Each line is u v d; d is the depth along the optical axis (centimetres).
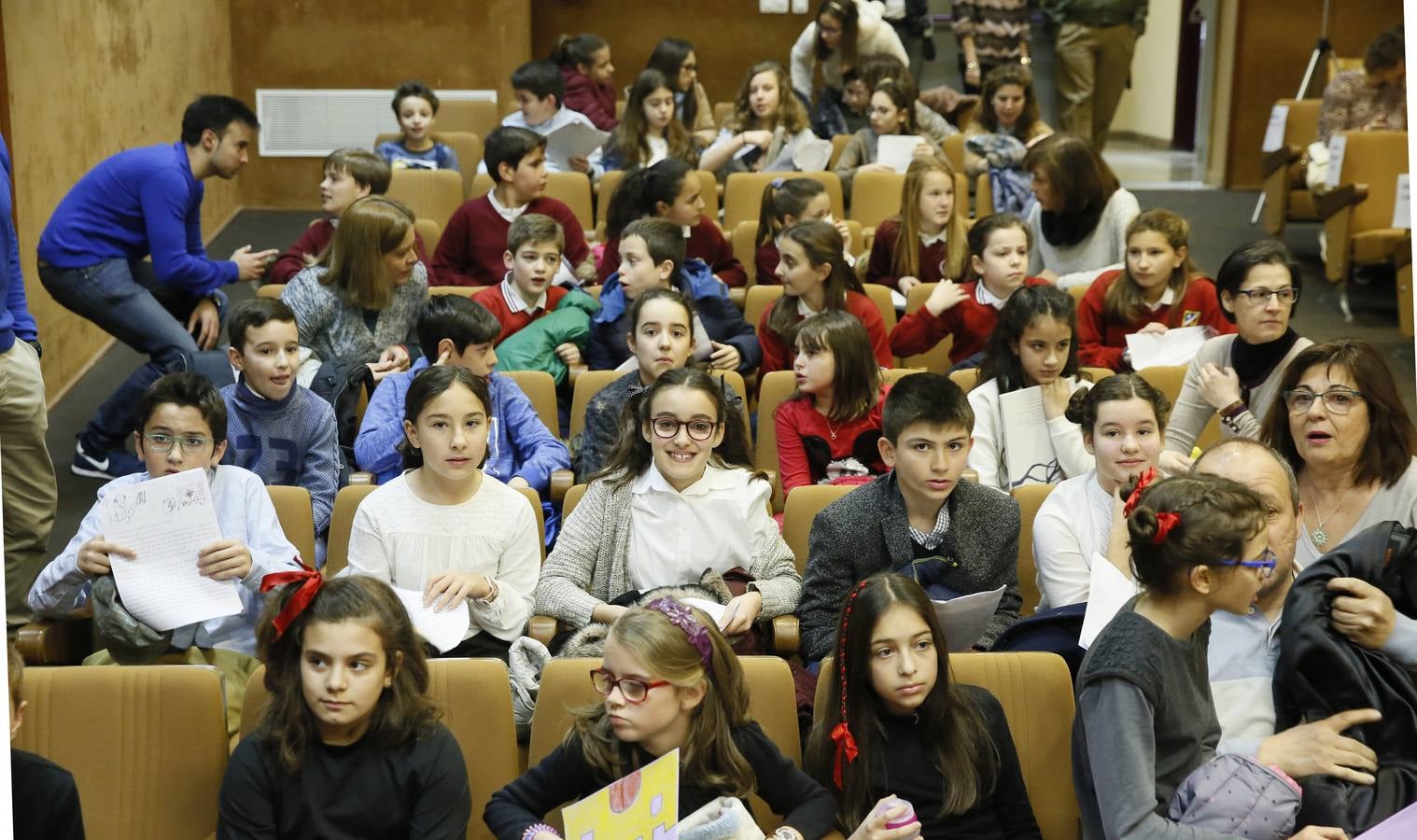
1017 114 779
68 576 304
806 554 361
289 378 401
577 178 746
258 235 929
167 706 269
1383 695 259
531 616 333
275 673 251
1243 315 394
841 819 262
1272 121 895
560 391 511
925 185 610
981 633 295
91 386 661
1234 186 1092
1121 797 229
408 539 334
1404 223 730
